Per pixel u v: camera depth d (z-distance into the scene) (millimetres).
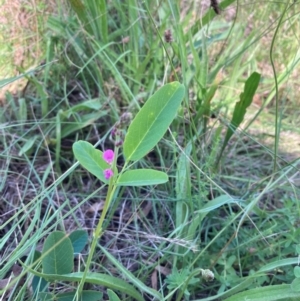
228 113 527
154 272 351
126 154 219
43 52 518
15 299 292
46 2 518
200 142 417
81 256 352
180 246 354
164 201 406
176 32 430
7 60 504
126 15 534
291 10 549
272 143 513
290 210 384
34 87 508
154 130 217
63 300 297
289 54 575
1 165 441
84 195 419
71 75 522
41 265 314
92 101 473
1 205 408
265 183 439
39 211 351
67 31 494
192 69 486
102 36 489
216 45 564
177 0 451
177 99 218
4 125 430
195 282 312
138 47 516
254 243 364
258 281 330
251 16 566
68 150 472
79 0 462
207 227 382
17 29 507
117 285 293
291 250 347
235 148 493
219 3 451
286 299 293
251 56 542
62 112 458
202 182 386
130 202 423
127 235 373
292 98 573
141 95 469
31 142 443
